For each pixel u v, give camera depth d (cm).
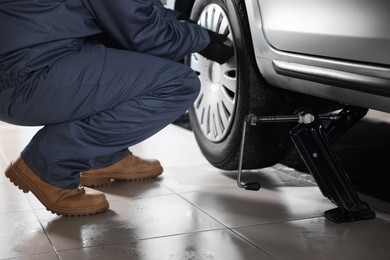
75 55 194
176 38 204
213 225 202
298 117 208
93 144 204
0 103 197
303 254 177
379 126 342
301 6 188
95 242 188
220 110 248
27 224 204
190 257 175
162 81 204
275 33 203
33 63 189
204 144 264
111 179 262
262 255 176
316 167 206
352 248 182
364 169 269
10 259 175
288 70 200
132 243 187
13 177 212
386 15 155
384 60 158
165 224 203
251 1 214
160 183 254
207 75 257
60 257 176
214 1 247
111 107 202
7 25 187
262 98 230
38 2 185
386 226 201
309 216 211
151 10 196
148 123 207
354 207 206
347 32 169
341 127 216
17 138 349
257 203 226
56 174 208
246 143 237
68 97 195
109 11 191
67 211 210
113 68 197
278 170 273
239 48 229
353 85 171
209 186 248
